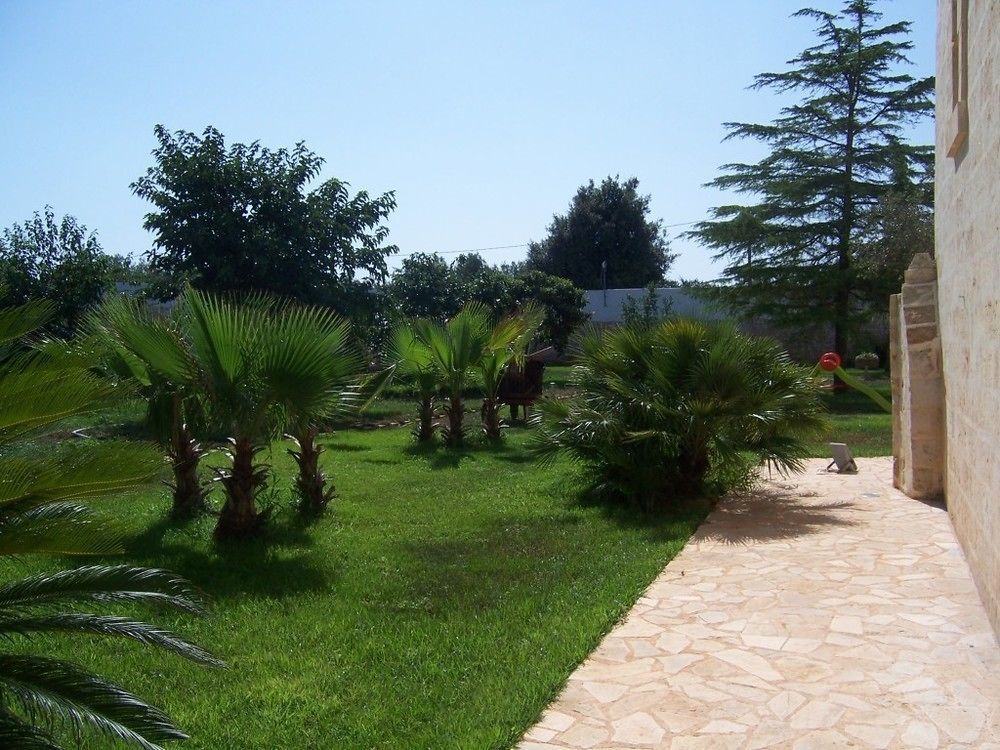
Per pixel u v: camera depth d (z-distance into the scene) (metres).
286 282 19.25
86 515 3.53
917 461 9.63
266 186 19.00
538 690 4.46
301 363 7.22
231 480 7.97
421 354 15.85
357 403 8.80
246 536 7.98
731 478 10.64
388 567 7.27
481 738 3.92
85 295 15.92
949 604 5.78
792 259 27.36
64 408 3.12
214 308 7.41
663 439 9.17
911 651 4.94
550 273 49.47
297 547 7.97
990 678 4.53
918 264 9.59
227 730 4.18
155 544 7.93
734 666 4.79
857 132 27.00
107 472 3.24
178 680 4.85
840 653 4.94
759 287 27.58
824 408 10.23
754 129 28.03
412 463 13.78
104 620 3.25
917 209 24.67
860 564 6.89
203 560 7.42
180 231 18.78
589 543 8.00
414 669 4.93
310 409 7.43
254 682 4.80
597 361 10.13
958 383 7.30
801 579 6.51
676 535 8.12
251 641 5.47
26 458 3.20
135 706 2.98
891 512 8.97
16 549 3.14
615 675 4.70
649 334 10.08
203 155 18.88
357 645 5.34
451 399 16.02
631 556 7.37
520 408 22.25
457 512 9.66
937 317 9.42
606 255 48.62
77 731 2.98
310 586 6.70
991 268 5.29
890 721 4.05
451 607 6.09
